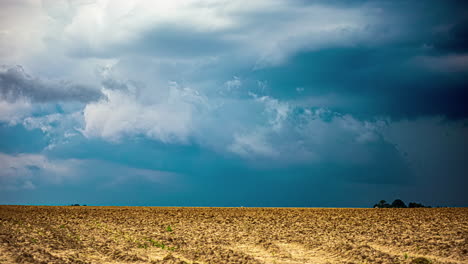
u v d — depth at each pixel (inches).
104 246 1059.9
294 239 1251.8
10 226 1254.3
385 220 1707.7
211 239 1242.0
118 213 2127.2
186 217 1937.7
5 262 788.0
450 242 1096.8
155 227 1547.7
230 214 2113.7
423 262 890.1
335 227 1519.4
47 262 821.9
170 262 901.2
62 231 1262.3
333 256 1018.1
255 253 1064.2
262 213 2181.3
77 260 872.9
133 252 1019.3
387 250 1059.3
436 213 1975.9
